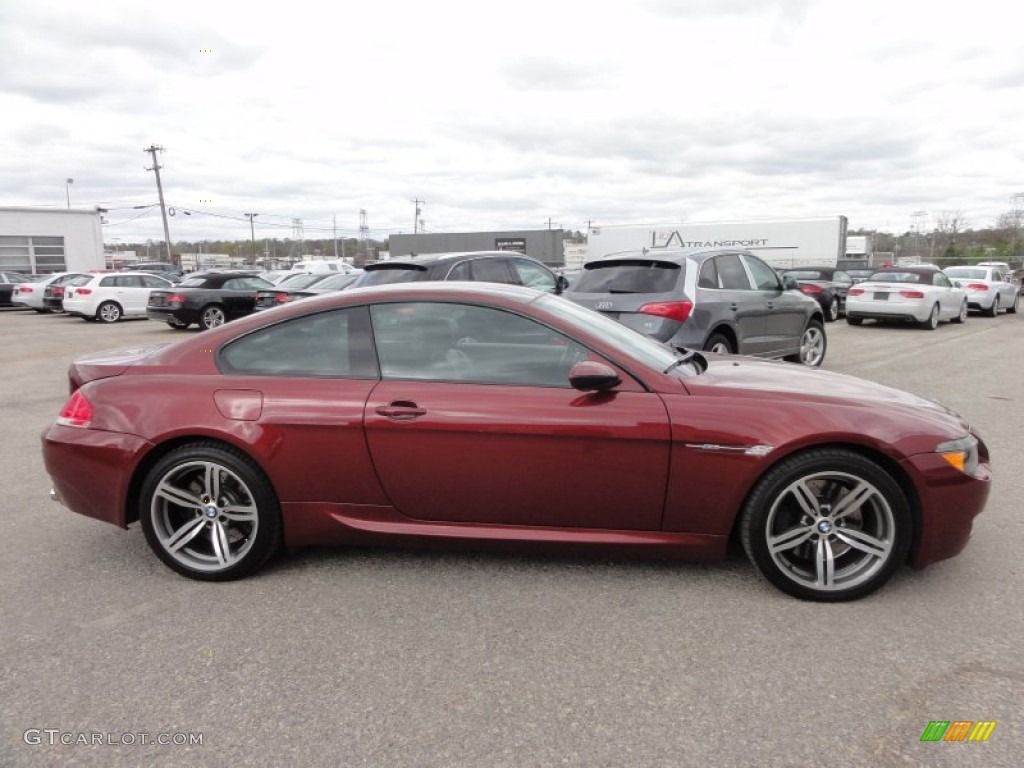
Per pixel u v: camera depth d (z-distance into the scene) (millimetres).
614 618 3070
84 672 2725
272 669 2734
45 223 38156
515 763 2225
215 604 3242
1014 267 46969
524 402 3229
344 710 2488
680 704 2498
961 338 13961
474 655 2812
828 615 3078
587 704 2506
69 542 3984
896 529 3104
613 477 3197
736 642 2875
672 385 3266
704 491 3168
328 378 3426
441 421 3236
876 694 2537
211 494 3457
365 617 3107
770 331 8461
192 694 2586
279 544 3500
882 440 3062
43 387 9391
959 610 3104
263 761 2246
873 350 11977
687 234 33906
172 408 3414
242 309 17844
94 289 21031
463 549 3396
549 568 3537
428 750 2287
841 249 31281
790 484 3111
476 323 3426
